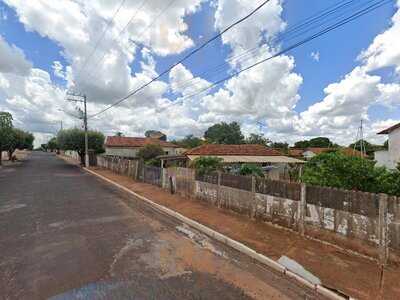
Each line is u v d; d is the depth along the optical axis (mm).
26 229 7238
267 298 4062
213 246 6289
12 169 27016
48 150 120875
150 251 5867
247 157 25156
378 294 4016
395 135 19703
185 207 9961
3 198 11648
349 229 5480
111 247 6039
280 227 7047
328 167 7824
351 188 7453
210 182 10039
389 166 20078
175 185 12656
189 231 7438
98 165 33812
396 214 4738
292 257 5387
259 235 6691
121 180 19094
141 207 10594
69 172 25828
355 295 4027
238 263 5352
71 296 3982
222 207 9352
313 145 78125
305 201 6391
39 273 4703
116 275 4680
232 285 4441
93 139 37312
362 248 5242
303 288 4387
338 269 4828
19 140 40594
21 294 4016
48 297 3953
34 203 10688
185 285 4387
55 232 7031
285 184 6898
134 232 7215
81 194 13211
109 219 8539
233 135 65500
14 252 5645
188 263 5293
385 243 4883
